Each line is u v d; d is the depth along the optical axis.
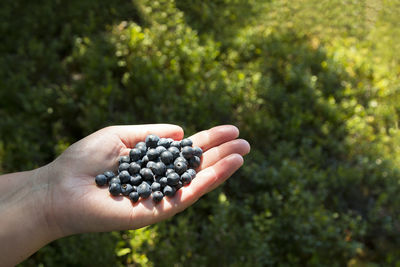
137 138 0.52
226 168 0.48
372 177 0.67
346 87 0.78
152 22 0.93
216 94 0.73
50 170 0.48
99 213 0.45
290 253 0.59
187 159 0.49
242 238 0.58
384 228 0.63
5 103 0.73
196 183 0.47
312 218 0.59
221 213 0.58
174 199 0.47
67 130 0.72
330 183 0.66
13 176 0.48
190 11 0.99
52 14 0.94
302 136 0.72
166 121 0.71
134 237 0.57
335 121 0.73
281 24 0.96
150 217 0.46
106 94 0.73
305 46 0.88
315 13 0.99
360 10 0.99
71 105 0.72
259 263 0.56
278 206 0.62
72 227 0.46
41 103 0.72
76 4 0.98
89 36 0.88
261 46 0.87
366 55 0.87
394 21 0.95
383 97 0.78
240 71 0.81
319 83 0.79
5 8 0.95
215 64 0.80
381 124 0.74
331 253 0.59
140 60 0.76
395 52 0.87
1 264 0.45
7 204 0.46
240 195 0.65
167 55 0.82
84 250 0.56
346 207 0.66
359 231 0.61
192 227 0.59
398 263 0.59
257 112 0.72
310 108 0.75
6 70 0.79
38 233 0.46
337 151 0.70
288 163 0.65
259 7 1.01
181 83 0.76
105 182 0.47
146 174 0.47
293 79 0.78
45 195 0.46
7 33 0.90
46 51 0.84
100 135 0.50
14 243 0.45
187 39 0.84
